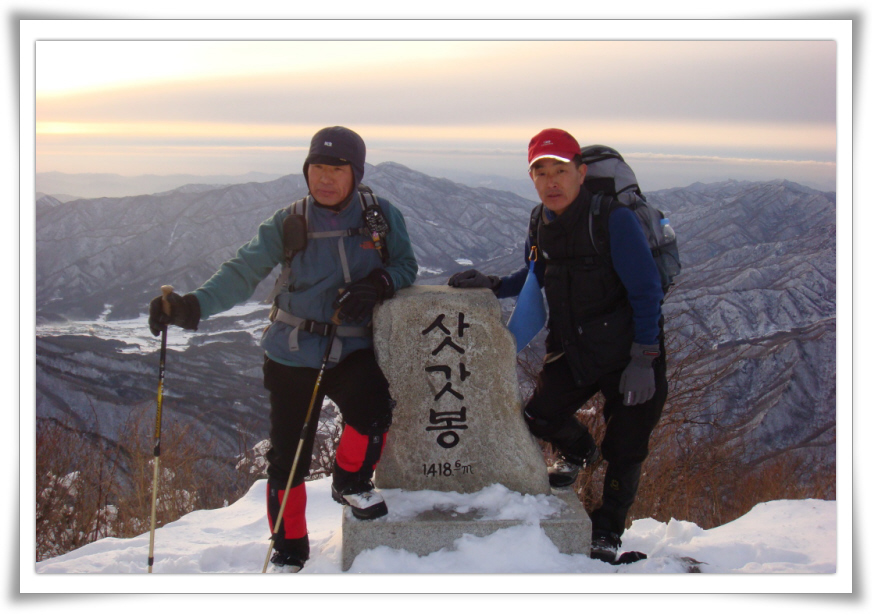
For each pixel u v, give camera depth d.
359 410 2.45
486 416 2.74
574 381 2.65
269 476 2.62
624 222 2.38
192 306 2.29
